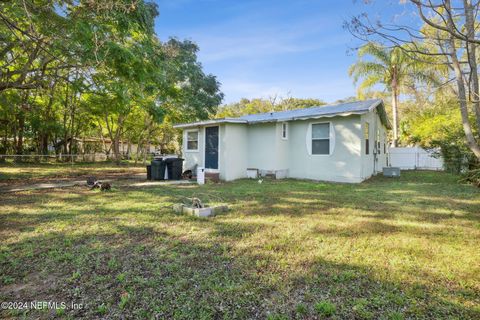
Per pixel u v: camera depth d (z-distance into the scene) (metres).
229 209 5.41
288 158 11.16
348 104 11.20
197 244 3.51
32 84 6.95
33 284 2.55
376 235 3.82
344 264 2.91
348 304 2.21
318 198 6.54
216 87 21.61
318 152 10.31
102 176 11.78
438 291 2.38
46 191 7.61
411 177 10.86
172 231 4.03
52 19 5.38
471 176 8.80
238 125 11.09
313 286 2.48
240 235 3.85
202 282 2.56
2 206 5.66
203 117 20.86
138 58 7.49
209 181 9.86
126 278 2.63
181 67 18.39
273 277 2.64
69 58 6.04
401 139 19.62
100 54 5.88
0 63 8.08
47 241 3.60
